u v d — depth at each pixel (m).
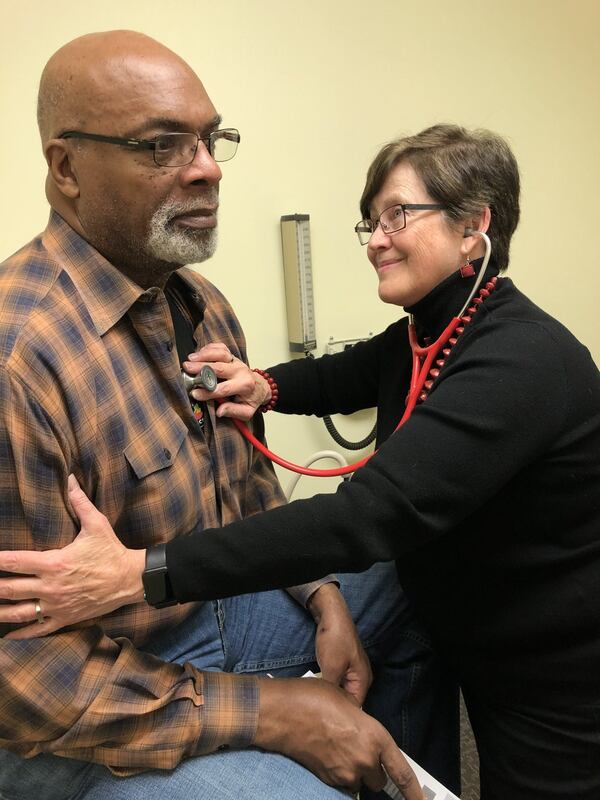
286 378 1.35
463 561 0.99
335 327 1.88
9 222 1.38
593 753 0.96
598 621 0.95
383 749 0.90
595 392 0.93
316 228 1.76
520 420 0.84
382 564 1.32
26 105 1.34
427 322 1.07
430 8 1.79
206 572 0.81
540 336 0.89
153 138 0.80
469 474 0.83
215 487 1.08
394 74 1.78
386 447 0.86
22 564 0.76
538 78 2.05
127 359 0.89
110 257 0.90
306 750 0.89
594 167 2.26
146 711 0.82
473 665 1.05
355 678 1.09
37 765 0.89
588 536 0.95
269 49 1.57
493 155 0.99
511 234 1.07
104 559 0.80
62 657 0.81
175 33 1.44
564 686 0.97
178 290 1.09
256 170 1.62
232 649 1.16
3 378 0.73
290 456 1.88
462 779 1.40
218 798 0.84
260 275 1.70
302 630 1.18
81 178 0.83
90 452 0.82
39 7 1.30
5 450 0.75
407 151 1.01
